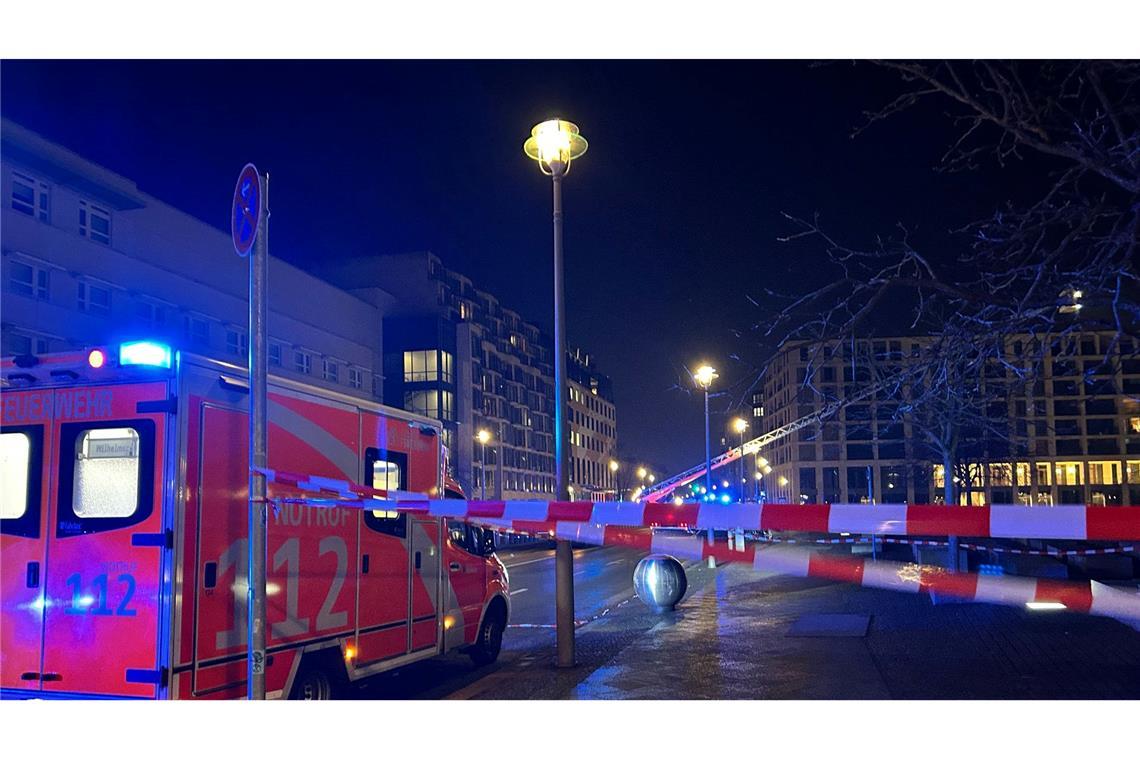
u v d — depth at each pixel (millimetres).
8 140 35656
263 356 6207
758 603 17156
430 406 76312
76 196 40219
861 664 10117
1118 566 17922
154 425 6672
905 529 4422
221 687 6812
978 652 10680
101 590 6648
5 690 6797
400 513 9328
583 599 20594
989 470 36250
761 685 9070
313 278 59125
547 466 103312
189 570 6629
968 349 6262
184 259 47438
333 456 8227
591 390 124375
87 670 6609
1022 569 18875
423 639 9633
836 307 6551
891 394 6781
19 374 6992
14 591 6879
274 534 7383
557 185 11148
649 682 9367
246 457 7223
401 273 78688
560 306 11125
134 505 6664
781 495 106812
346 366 62156
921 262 6328
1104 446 83750
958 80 5883
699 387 7797
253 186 6281
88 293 40656
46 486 6895
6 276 36219
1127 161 5625
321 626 7918
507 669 11086
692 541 6562
